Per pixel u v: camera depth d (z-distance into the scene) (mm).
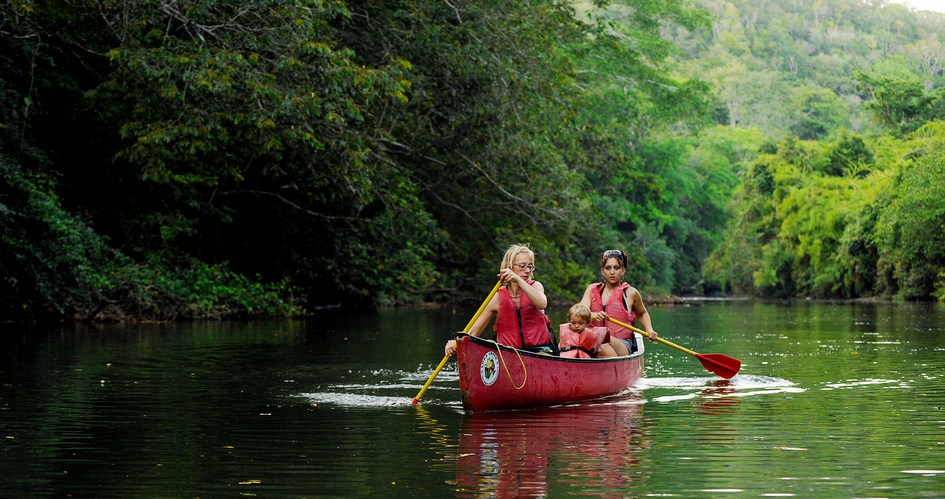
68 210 19172
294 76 17703
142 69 16734
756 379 9547
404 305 29109
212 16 17609
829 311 28859
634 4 45531
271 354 11977
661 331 17672
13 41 17500
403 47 21688
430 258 30500
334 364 10867
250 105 17281
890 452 5852
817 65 140625
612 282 9836
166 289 18844
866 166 57562
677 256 69250
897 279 44188
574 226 26312
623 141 47906
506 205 25516
